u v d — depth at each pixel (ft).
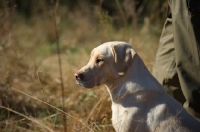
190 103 17.37
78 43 39.75
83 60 31.24
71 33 41.98
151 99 15.48
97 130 18.58
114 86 15.98
